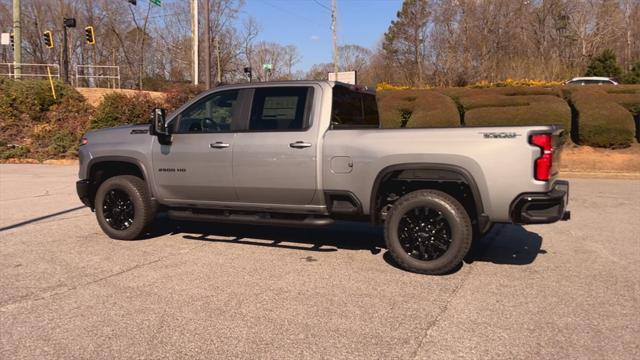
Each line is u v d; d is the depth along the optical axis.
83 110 22.17
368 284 5.20
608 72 33.69
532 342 3.87
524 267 5.79
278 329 4.12
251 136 6.20
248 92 6.35
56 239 7.10
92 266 5.82
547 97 17.42
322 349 3.78
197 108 6.63
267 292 4.96
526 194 5.12
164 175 6.71
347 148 5.73
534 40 39.28
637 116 16.75
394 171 5.61
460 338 3.95
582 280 5.31
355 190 5.76
